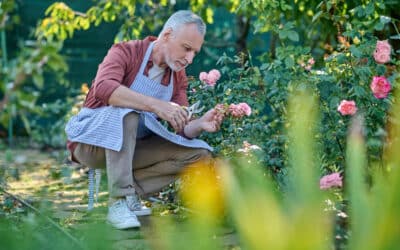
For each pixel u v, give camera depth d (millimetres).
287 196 543
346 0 5906
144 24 7555
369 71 4414
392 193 513
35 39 8930
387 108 4223
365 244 516
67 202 4512
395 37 4652
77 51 9141
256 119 4750
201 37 3967
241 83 4840
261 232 515
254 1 5383
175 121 3816
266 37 8875
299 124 583
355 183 547
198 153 4129
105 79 3867
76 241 680
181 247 572
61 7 6992
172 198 4699
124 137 3857
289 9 6027
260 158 4012
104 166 4172
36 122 8820
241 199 533
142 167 4203
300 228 512
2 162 6777
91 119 3939
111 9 7031
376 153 3912
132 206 4191
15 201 4148
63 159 7066
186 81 4266
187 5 8453
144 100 3822
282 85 4629
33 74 2516
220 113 4141
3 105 2529
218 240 582
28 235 678
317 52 6945
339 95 4469
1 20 3023
